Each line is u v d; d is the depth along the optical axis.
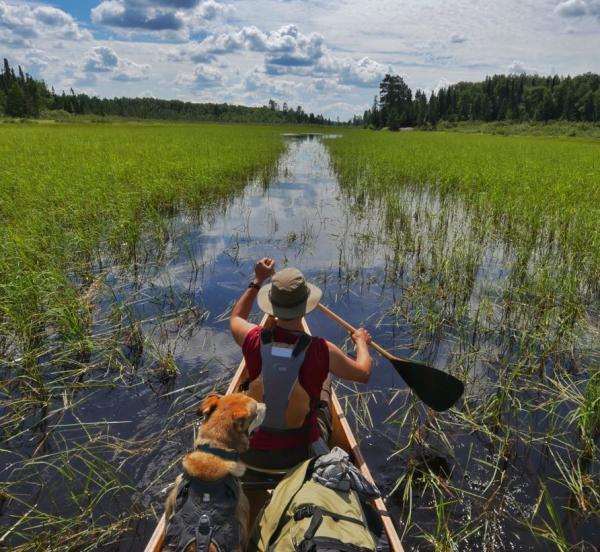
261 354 2.71
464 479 3.70
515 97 135.75
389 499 3.50
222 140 34.69
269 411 2.68
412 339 5.89
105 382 4.82
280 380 2.64
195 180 13.35
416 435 4.07
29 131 40.91
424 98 136.12
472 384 4.96
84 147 22.78
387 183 16.42
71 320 5.43
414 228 10.96
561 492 3.59
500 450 3.92
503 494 3.55
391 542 2.64
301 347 2.67
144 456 3.85
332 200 14.57
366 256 9.05
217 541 2.06
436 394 3.70
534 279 7.45
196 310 6.52
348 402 4.57
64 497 3.45
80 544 3.09
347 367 2.82
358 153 28.27
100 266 8.09
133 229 8.78
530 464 3.87
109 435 4.09
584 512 3.39
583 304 6.66
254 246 9.54
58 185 11.23
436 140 46.78
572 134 88.00
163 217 11.36
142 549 3.07
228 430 2.31
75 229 8.64
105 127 62.28
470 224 10.92
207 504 2.15
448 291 7.21
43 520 3.23
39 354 5.12
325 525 2.10
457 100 133.88
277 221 11.70
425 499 3.50
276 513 2.34
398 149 31.23
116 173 13.33
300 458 2.80
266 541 2.31
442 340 5.91
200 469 2.21
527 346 5.69
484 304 6.32
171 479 3.63
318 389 2.71
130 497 3.47
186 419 4.30
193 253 8.99
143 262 8.32
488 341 5.91
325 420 3.26
